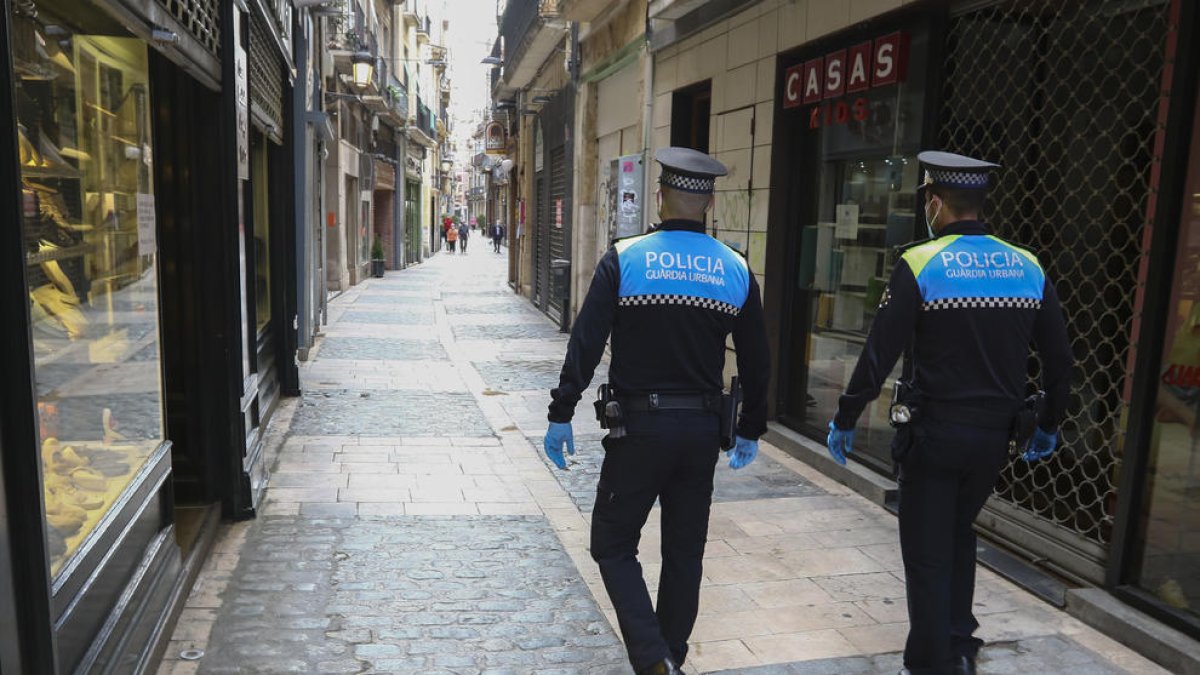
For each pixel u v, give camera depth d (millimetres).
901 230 5277
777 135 6551
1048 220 4539
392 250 27719
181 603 3562
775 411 6785
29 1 2320
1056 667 3322
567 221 13516
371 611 3666
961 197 3031
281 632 3447
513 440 6680
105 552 2691
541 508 5094
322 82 12266
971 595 3227
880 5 5188
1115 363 4215
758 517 4965
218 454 4574
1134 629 3449
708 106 8328
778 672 3264
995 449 2973
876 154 5566
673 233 3006
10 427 1957
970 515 3164
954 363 2941
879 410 5578
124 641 2789
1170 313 3496
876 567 4277
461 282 22953
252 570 4027
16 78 2246
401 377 9172
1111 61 4145
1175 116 3420
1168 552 3529
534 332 13156
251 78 5250
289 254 7852
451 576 4059
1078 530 4105
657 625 2896
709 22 7531
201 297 4414
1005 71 4633
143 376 3352
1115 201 4219
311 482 5434
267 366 7066
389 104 23828
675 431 2879
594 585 4012
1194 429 3400
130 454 3180
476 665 3256
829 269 6234
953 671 3137
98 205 2932
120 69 3201
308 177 10297
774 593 3957
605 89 11664
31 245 2344
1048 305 3016
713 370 2975
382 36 24594
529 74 17609
